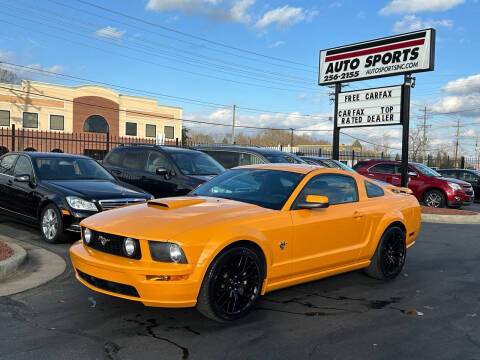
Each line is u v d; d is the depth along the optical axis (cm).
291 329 389
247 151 1134
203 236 373
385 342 368
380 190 595
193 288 364
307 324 404
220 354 333
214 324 392
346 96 1648
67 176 786
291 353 340
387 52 1498
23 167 794
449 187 1513
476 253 771
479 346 366
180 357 325
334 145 1697
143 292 361
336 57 1661
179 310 423
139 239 368
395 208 578
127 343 347
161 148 999
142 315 407
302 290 514
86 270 393
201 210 421
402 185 1460
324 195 501
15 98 4222
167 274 357
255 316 419
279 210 445
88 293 467
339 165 1337
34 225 751
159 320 396
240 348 346
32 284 493
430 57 1384
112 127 4872
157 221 391
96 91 4728
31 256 610
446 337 384
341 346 357
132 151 1048
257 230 410
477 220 1205
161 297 360
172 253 361
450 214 1248
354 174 564
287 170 512
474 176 2025
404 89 1464
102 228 394
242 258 399
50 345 339
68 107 4550
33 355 321
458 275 614
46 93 4403
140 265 364
